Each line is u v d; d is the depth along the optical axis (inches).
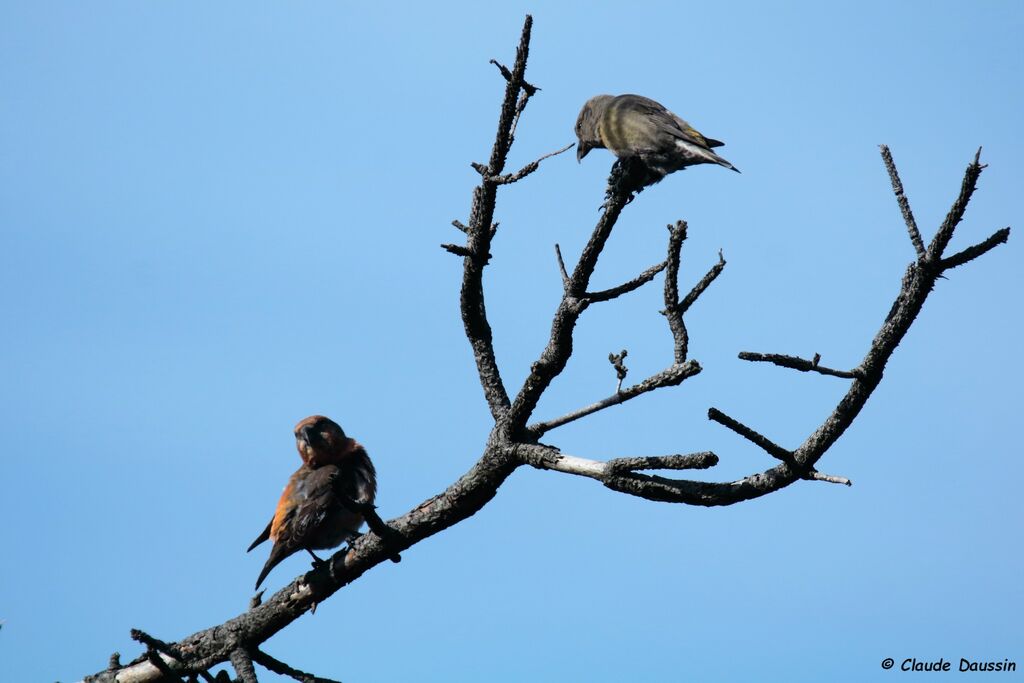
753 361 351.3
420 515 429.1
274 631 451.5
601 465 382.6
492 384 446.3
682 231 353.7
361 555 436.5
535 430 416.5
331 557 448.5
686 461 356.2
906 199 363.9
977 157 347.3
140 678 458.0
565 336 389.7
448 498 424.8
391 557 438.0
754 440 362.6
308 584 444.5
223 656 448.5
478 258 436.1
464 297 450.6
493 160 405.4
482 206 418.9
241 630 450.6
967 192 347.9
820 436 362.3
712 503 373.7
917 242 358.3
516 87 394.9
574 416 402.9
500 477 416.8
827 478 363.9
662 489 375.6
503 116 398.3
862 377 355.3
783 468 368.2
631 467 371.2
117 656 468.1
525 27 386.3
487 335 455.5
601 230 381.7
